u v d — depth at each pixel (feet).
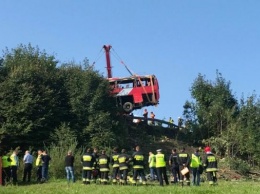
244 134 173.88
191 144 187.21
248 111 179.63
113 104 170.09
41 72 155.84
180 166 95.30
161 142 177.78
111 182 100.78
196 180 96.84
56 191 84.12
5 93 143.84
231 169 157.07
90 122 153.99
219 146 176.55
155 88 186.50
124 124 169.17
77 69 167.84
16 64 158.92
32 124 141.18
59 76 162.71
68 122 152.66
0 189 88.63
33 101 144.36
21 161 115.44
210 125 186.70
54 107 152.35
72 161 102.94
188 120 192.44
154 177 107.24
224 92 190.39
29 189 88.28
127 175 102.78
